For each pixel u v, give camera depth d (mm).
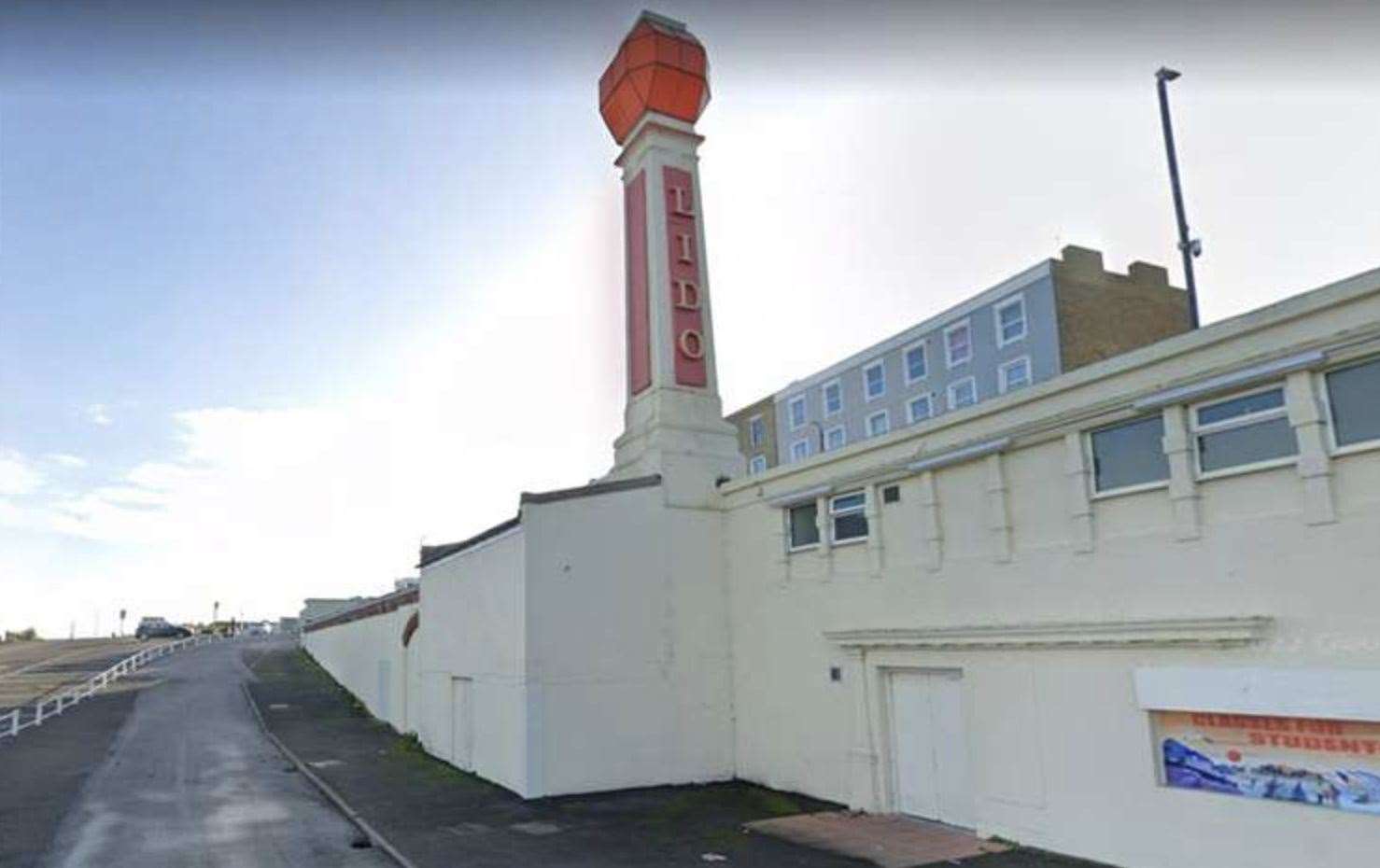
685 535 16469
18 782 16562
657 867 10211
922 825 11844
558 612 15125
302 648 54438
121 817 13586
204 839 12125
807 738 14273
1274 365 8305
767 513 15578
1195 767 8820
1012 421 10953
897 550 12727
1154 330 38906
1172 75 20953
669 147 18891
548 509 15336
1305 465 8125
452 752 18625
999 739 10883
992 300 40438
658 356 17500
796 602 14742
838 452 13828
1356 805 7637
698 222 18734
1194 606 8938
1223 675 8516
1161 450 9453
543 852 10969
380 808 13836
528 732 14570
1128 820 9336
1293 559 8180
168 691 33312
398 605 25406
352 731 24266
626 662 15469
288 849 11539
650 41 18844
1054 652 10281
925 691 12344
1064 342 36875
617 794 14617
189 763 18969
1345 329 7836
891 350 46531
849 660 13484
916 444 12438
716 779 15719
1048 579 10484
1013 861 9875
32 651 52875
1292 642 8109
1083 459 10195
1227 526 8742
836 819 12398
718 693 16125
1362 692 7512
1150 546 9406
